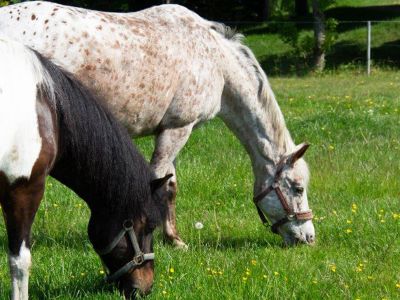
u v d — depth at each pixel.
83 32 6.85
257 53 32.12
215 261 7.12
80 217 8.66
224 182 10.23
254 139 8.20
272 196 8.13
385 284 6.69
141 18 7.39
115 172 5.75
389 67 28.94
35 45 6.65
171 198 7.96
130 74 7.10
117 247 5.82
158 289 6.30
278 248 7.89
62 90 5.64
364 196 9.84
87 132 5.72
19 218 5.47
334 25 29.25
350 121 13.95
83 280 6.48
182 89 7.54
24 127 5.30
